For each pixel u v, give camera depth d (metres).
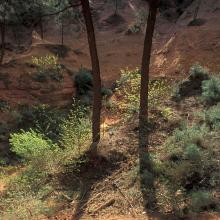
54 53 32.03
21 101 25.36
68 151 14.16
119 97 21.94
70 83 27.47
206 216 10.01
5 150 20.06
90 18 13.72
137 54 33.50
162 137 14.36
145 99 14.97
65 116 23.28
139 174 12.52
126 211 11.22
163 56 27.20
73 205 12.14
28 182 13.80
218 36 25.72
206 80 17.86
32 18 18.16
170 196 11.18
